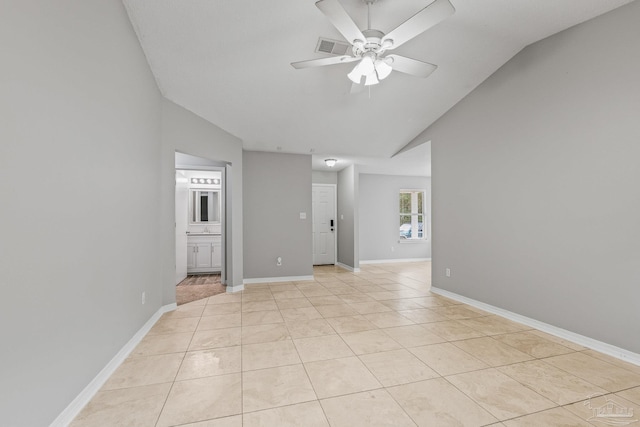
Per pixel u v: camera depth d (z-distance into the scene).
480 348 2.44
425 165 6.49
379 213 7.69
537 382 1.92
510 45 2.88
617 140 2.24
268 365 2.16
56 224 1.46
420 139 4.68
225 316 3.29
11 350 1.17
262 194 5.25
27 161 1.26
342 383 1.91
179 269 5.01
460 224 3.84
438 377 1.99
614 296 2.26
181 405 1.68
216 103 3.61
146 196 2.79
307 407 1.66
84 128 1.71
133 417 1.58
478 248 3.55
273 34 2.57
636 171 2.14
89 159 1.76
